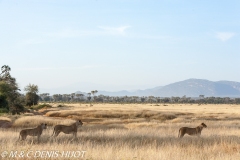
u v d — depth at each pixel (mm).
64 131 20344
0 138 18328
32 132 18719
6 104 62688
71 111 61375
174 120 46906
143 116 57625
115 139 18547
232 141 18156
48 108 92875
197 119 52625
